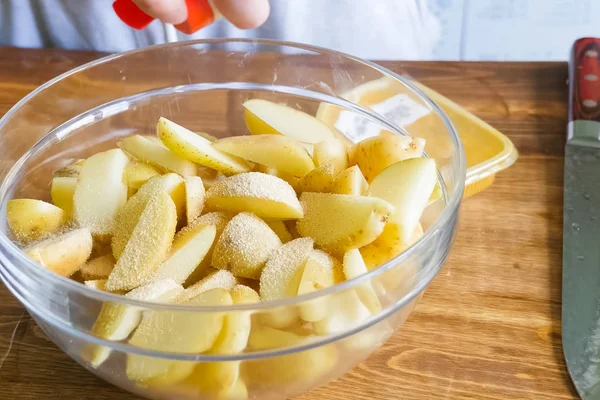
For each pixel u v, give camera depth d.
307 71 0.66
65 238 0.52
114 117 0.66
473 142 0.73
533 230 0.67
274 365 0.49
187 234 0.52
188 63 0.66
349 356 0.51
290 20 0.98
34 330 0.58
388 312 0.50
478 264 0.64
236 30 0.99
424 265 0.50
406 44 1.06
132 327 0.46
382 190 0.53
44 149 0.62
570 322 0.59
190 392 0.50
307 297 0.45
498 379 0.56
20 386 0.55
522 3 1.15
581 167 0.71
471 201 0.69
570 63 0.80
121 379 0.50
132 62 0.65
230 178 0.55
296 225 0.54
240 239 0.51
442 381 0.56
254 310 0.45
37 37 0.98
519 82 0.82
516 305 0.61
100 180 0.56
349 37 1.02
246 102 0.63
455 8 1.15
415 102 0.60
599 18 1.17
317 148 0.58
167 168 0.58
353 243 0.51
